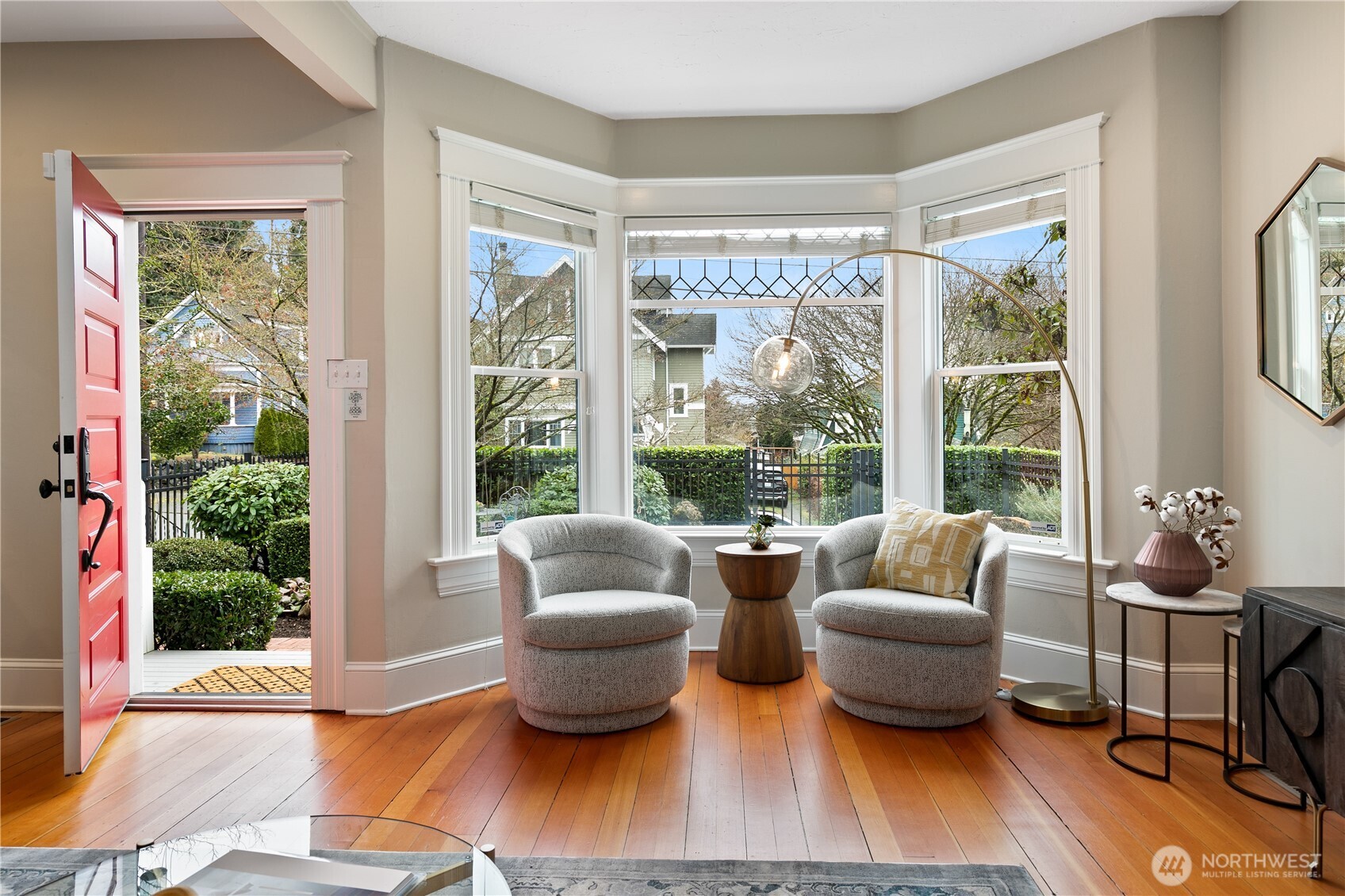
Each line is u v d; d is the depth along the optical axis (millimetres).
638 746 2938
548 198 3918
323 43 2865
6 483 3346
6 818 2367
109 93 3326
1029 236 3701
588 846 2191
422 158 3447
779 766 2746
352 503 3318
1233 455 3172
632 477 4312
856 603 3168
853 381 4277
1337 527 2637
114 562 3166
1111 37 3355
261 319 6000
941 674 3018
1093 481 3418
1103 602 3387
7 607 3348
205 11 3111
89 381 2867
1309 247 2721
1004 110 3729
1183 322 3209
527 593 3047
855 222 4164
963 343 3986
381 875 1423
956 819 2346
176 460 6016
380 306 3307
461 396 3582
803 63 3619
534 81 3779
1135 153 3281
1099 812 2387
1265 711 2215
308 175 3289
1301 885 1986
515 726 3152
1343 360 2578
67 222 2631
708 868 2070
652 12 3164
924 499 4074
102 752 2879
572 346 4137
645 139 4219
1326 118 2664
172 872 1440
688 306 4305
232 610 4699
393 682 3328
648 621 3062
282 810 2416
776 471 4320
